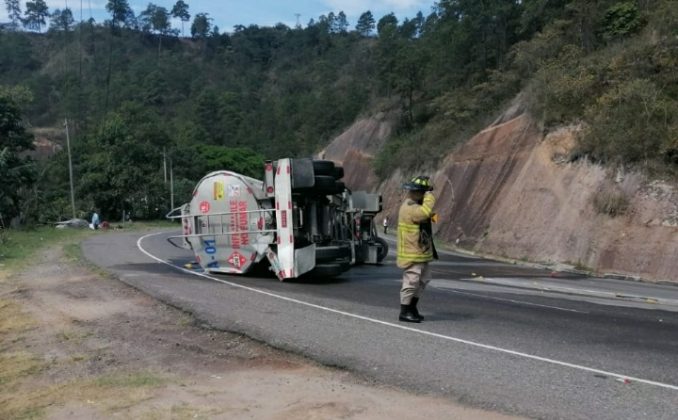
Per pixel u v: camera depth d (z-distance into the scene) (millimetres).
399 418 4891
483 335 7734
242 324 8172
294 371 6270
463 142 39125
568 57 29688
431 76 55375
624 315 9773
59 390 5781
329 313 8992
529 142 29141
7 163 36844
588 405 5172
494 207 29188
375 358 6578
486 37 47406
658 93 21938
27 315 9398
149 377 6086
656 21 25125
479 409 5098
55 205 48781
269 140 89812
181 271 14086
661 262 17375
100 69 120750
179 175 67125
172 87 115312
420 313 9328
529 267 20594
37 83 107250
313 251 12258
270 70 133500
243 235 12820
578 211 21953
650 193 19438
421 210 8094
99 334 8070
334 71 107750
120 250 20422
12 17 155875
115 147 56125
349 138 68062
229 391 5629
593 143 22953
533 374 6043
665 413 4988
